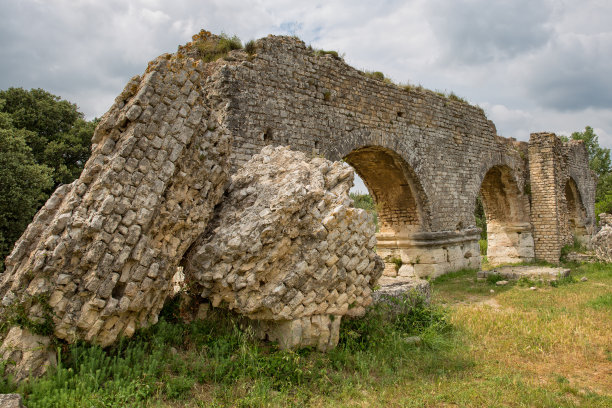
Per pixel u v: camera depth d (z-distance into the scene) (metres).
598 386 5.77
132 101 5.27
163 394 4.58
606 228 19.80
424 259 16.34
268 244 5.66
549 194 21.36
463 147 18.00
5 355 4.54
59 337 4.71
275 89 11.21
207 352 5.56
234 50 11.12
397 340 6.90
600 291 12.80
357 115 13.41
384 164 15.73
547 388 5.55
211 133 6.20
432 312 8.39
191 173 5.87
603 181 45.41
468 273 17.00
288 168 6.83
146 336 5.45
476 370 6.15
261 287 5.77
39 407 3.94
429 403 4.99
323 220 5.98
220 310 6.27
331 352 6.06
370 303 6.96
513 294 12.61
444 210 16.81
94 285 4.74
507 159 20.94
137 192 5.12
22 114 21.50
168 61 5.64
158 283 5.36
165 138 5.44
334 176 6.73
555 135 21.78
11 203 15.31
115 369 4.71
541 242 21.47
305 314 5.90
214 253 5.80
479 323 8.64
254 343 5.87
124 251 4.95
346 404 4.77
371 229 6.60
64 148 21.55
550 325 8.52
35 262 4.66
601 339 7.69
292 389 5.06
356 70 13.66
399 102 15.05
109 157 5.20
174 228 5.64
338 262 6.20
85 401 4.08
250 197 6.45
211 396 4.65
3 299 4.75
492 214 23.55
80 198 5.06
